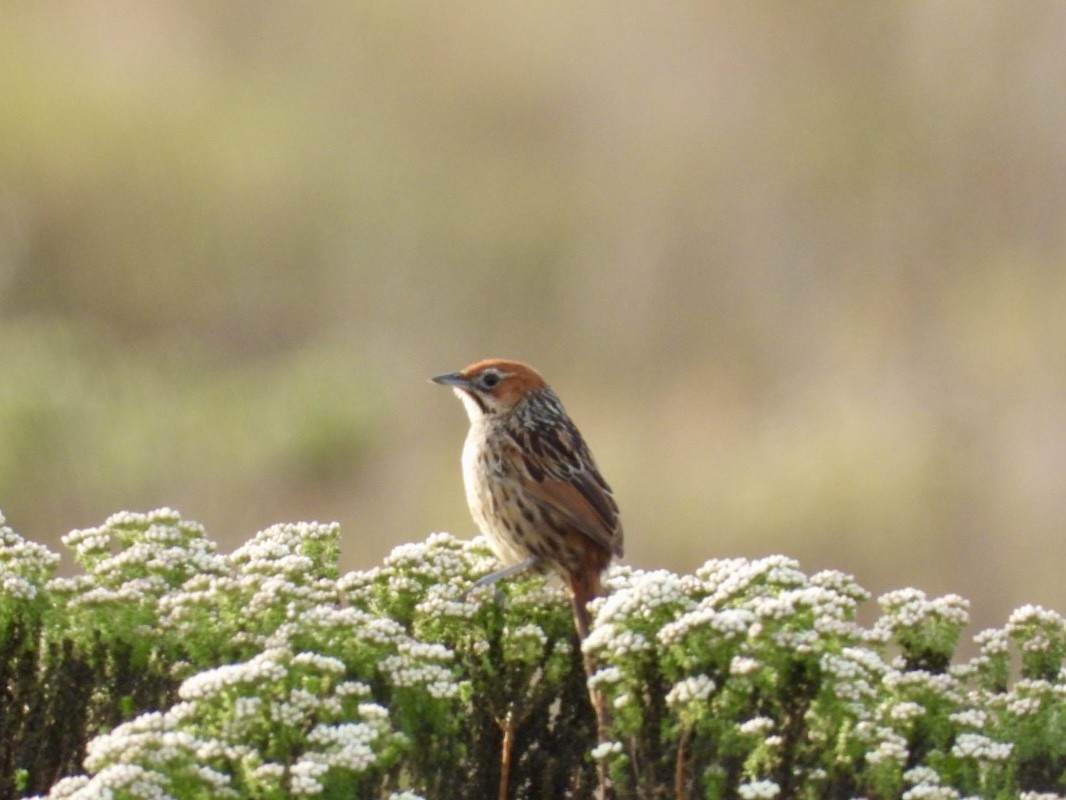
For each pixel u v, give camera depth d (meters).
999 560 16.17
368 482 17.81
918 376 19.38
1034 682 5.35
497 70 24.36
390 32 24.80
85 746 5.34
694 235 22.66
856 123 23.45
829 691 4.91
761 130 23.55
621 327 21.69
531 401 7.81
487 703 5.71
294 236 22.95
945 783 5.05
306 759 4.61
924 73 23.84
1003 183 23.03
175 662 5.38
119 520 5.84
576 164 23.58
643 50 24.44
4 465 16.23
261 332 22.14
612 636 5.02
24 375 17.02
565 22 24.66
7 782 5.34
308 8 25.25
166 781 4.44
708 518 16.62
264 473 17.52
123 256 22.56
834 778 4.93
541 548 7.62
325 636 5.16
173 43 24.92
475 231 22.75
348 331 21.88
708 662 4.92
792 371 20.08
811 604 4.95
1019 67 23.48
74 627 5.36
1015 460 16.97
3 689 5.38
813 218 22.84
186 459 17.34
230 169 23.09
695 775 4.87
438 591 5.68
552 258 22.53
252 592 5.37
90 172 22.73
